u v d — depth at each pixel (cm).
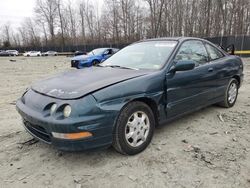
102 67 388
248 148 331
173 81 349
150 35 4088
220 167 286
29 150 334
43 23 6781
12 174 280
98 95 273
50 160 307
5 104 586
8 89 802
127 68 366
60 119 260
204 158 305
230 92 502
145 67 363
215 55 462
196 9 3625
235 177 267
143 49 409
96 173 278
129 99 294
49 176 275
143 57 388
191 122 427
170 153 318
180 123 423
